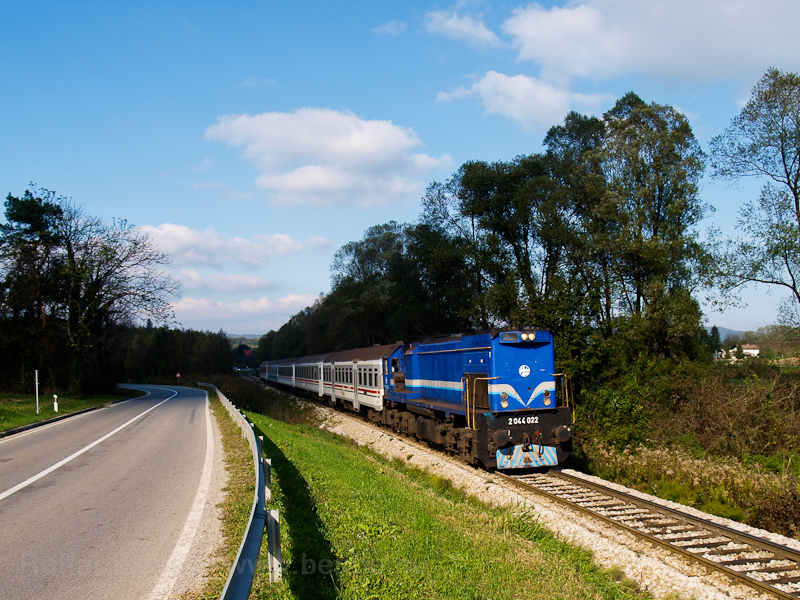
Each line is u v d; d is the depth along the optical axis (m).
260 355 134.62
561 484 13.19
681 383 21.61
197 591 5.38
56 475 11.22
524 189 31.72
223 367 108.44
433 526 8.52
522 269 33.25
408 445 19.66
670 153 26.91
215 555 6.38
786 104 22.30
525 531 9.35
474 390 15.37
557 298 23.36
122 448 14.75
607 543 8.80
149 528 7.41
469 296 35.94
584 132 37.75
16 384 40.75
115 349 51.84
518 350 14.61
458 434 16.33
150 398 40.56
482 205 34.25
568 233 30.08
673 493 13.39
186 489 9.62
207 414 24.69
